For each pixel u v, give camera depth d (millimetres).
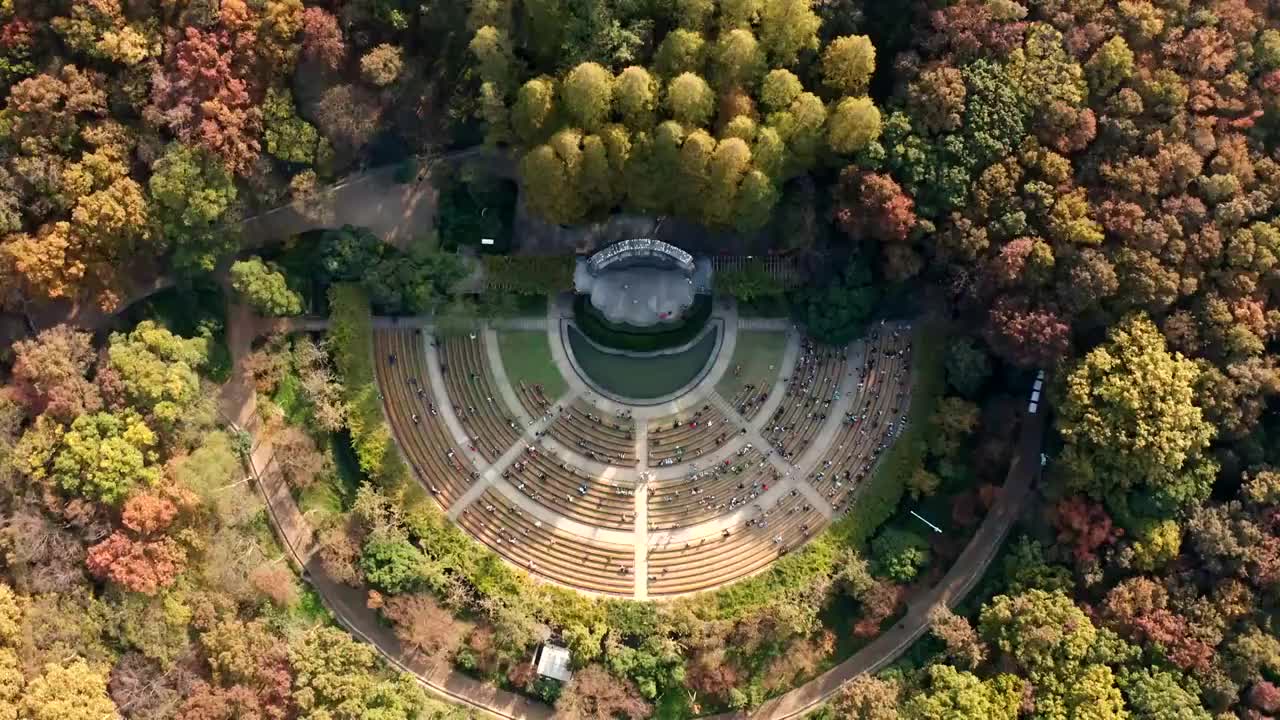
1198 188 91875
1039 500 98125
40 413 94312
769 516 103562
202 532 96375
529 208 96875
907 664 98938
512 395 104188
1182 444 89438
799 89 90438
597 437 104062
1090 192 92625
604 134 90625
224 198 94000
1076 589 95750
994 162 92250
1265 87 92000
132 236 94812
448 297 101438
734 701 98125
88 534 92438
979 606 99438
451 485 103375
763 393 104750
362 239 100312
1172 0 92625
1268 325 91688
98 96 92000
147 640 92562
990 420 98875
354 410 101625
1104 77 92312
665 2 91438
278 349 102938
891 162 92938
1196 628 91375
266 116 94000
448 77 97312
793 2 88000
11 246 91000
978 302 95688
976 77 91875
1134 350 90688
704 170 90750
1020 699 93062
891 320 103750
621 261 101875
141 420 93938
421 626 97438
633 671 99062
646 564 103125
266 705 94250
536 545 103188
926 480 100188
